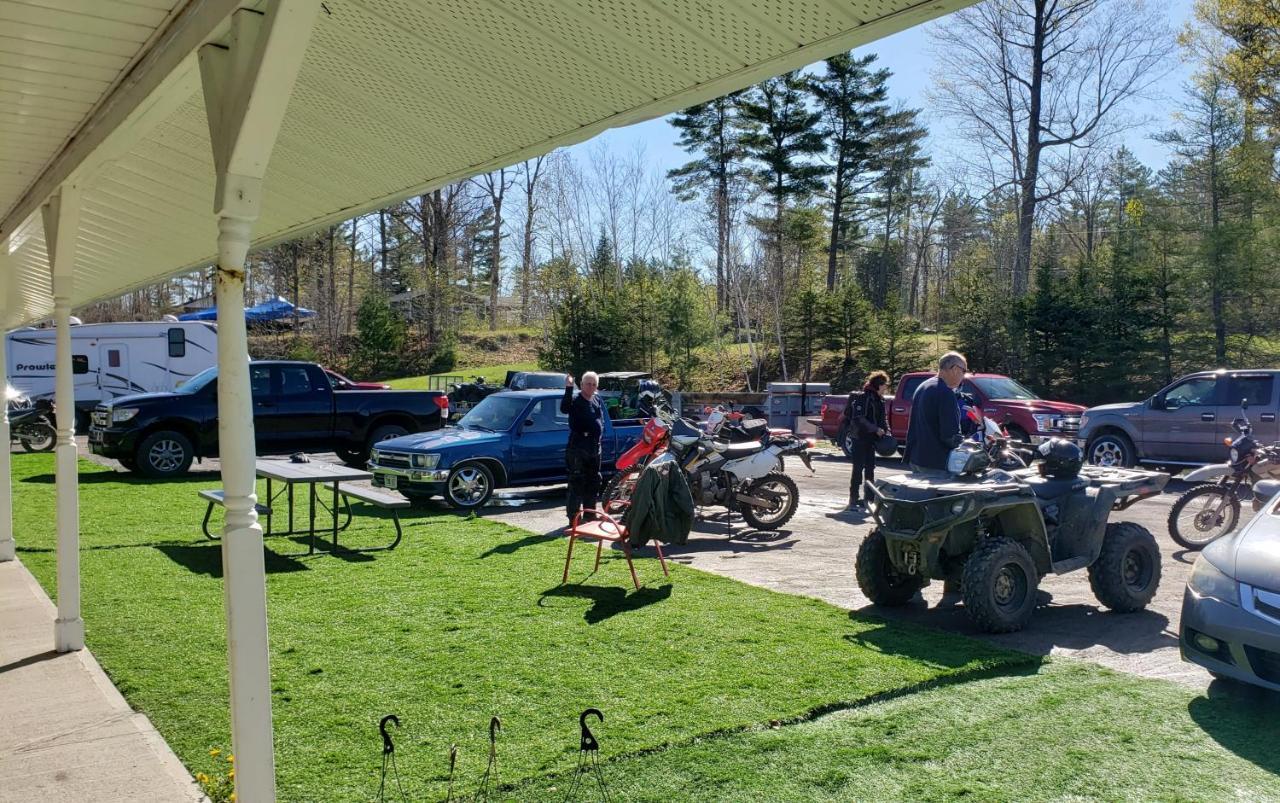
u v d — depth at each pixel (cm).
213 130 276
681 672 515
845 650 556
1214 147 3059
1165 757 404
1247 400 1366
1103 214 5028
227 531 277
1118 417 1507
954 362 707
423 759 400
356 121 403
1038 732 431
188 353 2327
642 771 388
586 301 3650
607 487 1086
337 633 596
